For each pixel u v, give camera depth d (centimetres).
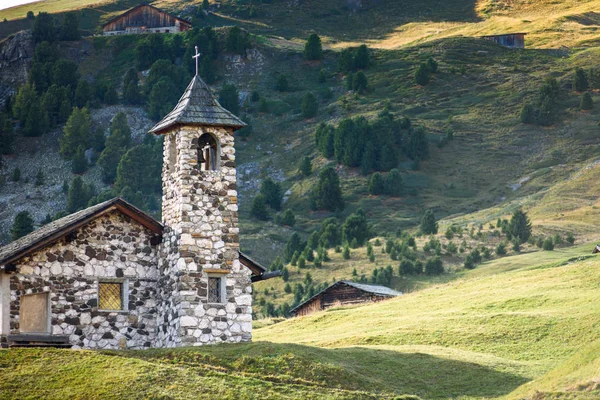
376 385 5178
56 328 5525
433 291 9700
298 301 14900
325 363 5262
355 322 8344
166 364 5028
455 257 16912
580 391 4762
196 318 5559
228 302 5656
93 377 4716
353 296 11594
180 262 5597
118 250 5788
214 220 5716
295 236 19550
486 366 5844
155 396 4531
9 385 4591
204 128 5803
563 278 8931
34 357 4934
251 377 4984
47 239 5497
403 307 8875
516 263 15575
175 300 5603
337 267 17150
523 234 17750
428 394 5316
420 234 19625
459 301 8619
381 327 7688
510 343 6669
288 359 5238
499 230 18775
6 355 4938
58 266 5578
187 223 5650
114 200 5719
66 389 4572
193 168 5728
